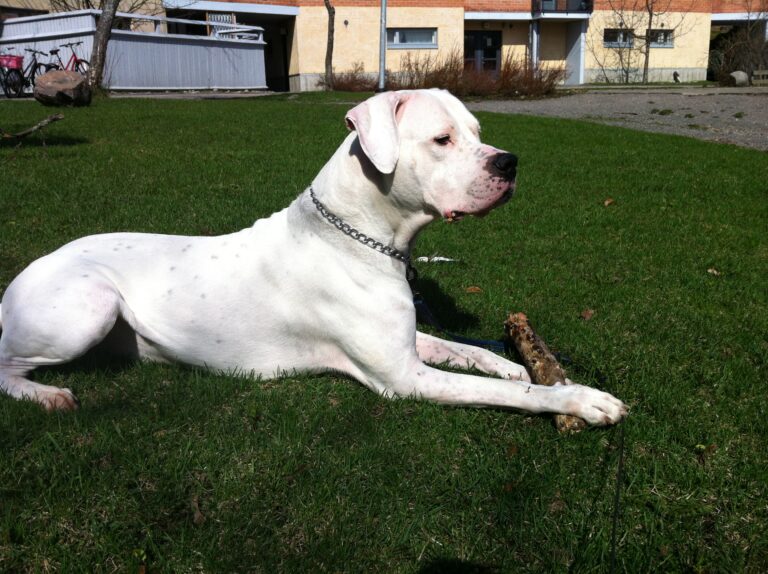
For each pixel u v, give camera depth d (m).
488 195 1.33
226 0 13.66
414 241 1.49
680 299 2.16
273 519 1.13
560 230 2.99
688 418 1.42
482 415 1.43
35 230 2.58
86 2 11.43
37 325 1.39
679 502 1.18
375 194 1.40
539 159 4.73
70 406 1.40
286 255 1.47
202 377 1.56
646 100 9.18
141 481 1.21
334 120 6.33
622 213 3.31
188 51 11.16
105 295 1.42
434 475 1.24
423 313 1.90
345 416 1.41
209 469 1.24
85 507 1.14
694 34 17.08
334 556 1.05
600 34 16.69
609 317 1.98
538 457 1.29
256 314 1.49
